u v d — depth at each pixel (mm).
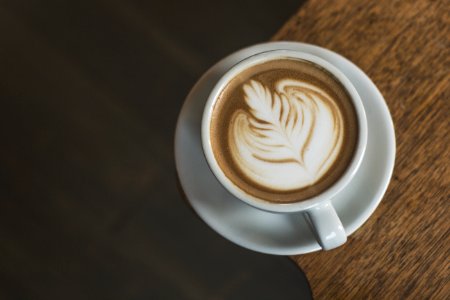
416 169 563
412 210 560
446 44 567
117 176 840
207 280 816
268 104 550
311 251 547
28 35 892
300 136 543
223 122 550
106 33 877
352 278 560
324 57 556
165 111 847
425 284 555
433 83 566
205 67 847
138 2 878
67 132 856
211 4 862
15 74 883
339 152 537
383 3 574
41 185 849
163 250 824
